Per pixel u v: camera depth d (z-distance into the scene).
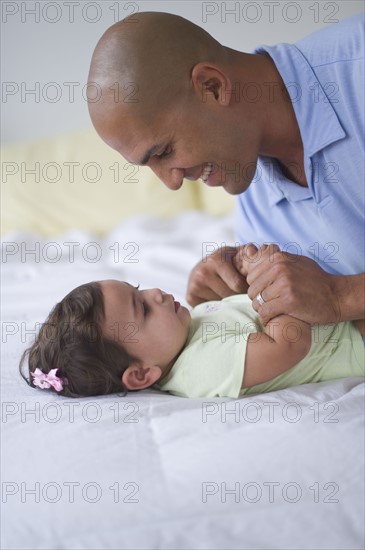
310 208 1.17
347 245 1.16
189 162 1.08
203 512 0.83
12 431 0.95
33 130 2.95
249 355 1.05
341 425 0.92
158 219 2.65
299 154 1.16
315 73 1.10
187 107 1.03
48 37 2.79
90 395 1.10
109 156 2.83
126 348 1.11
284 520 0.83
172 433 0.93
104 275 1.99
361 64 1.07
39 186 2.81
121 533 0.81
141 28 1.03
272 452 0.88
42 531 0.83
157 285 1.82
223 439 0.90
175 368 1.11
